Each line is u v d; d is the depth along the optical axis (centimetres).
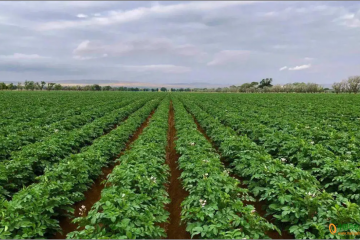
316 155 882
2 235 495
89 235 482
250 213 567
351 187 668
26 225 526
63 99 4119
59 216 710
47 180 701
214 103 3550
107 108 2725
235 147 1058
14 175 804
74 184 796
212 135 1465
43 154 959
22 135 1300
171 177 1073
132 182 729
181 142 1203
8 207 543
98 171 956
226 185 680
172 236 681
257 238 504
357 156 923
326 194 595
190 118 1962
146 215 566
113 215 502
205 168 787
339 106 2775
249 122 1636
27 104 3012
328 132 1280
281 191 627
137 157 915
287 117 1862
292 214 588
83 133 1341
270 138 1172
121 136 1392
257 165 814
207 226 516
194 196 647
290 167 754
